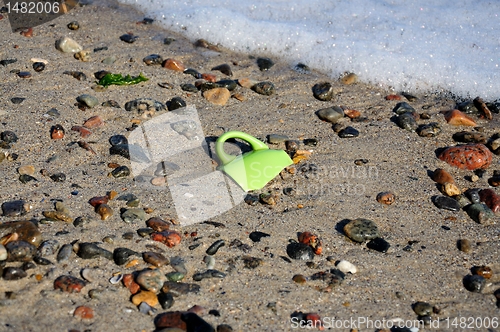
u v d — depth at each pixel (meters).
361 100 6.89
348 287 4.45
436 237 5.00
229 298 4.27
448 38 7.74
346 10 8.30
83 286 4.21
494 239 5.02
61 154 5.63
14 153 5.58
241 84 6.96
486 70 7.24
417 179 5.66
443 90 7.09
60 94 6.50
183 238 4.77
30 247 4.39
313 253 4.72
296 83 7.10
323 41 7.73
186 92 6.77
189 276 4.43
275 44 7.75
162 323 3.99
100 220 4.84
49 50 7.32
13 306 4.02
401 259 4.74
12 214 4.79
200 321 3.98
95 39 7.69
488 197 5.41
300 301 4.29
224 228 4.90
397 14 8.23
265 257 4.65
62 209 4.89
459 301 4.41
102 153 5.71
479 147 5.95
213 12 8.15
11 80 6.69
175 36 7.91
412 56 7.41
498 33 7.82
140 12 8.40
